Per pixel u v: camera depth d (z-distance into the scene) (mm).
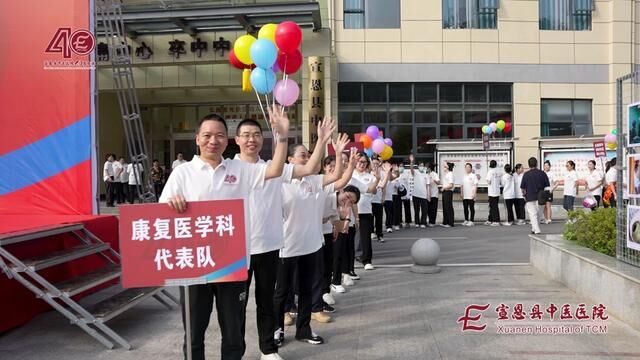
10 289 4961
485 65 19312
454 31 19250
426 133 19422
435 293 6289
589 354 4227
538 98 19469
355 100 19312
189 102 18969
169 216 2941
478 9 19391
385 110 19375
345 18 19141
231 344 3387
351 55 19062
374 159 9641
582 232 6805
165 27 15633
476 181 14203
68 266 5738
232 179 3400
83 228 5742
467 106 19500
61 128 6691
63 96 6695
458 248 9977
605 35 19703
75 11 6680
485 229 13336
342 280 6844
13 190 6719
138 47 16203
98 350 4469
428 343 4539
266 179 3514
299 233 4469
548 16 19625
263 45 5266
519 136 19422
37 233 4883
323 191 4762
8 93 6707
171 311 5668
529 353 4273
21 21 6691
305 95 16234
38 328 5062
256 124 4109
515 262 8336
